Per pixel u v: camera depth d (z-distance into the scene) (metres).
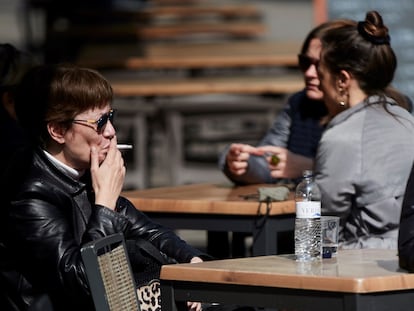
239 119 18.69
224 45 21.88
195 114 18.48
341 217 8.70
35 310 7.21
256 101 18.70
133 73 20.70
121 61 20.16
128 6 23.77
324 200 8.67
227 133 20.67
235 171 10.66
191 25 22.73
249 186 10.74
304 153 11.24
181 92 18.62
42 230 7.22
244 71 20.97
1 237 7.37
